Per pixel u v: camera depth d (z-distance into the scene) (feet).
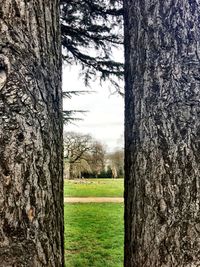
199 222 5.33
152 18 5.78
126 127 6.26
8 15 4.70
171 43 5.65
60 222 5.23
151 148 5.61
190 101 5.53
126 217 6.14
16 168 4.54
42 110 4.88
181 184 5.41
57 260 5.03
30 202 4.63
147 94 5.73
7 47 4.64
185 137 5.48
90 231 28.19
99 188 76.79
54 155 5.13
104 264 19.04
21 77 4.67
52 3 5.30
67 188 75.15
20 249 4.51
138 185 5.74
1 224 4.44
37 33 4.95
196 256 5.26
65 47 13.20
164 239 5.39
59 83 5.45
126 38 6.38
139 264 5.59
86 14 12.12
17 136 4.56
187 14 5.68
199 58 5.63
